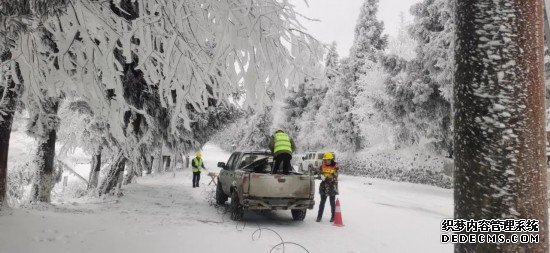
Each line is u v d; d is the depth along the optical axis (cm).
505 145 192
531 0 201
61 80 459
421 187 2155
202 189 1745
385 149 3105
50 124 941
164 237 643
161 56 443
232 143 7331
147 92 1175
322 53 507
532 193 190
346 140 3550
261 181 895
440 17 1781
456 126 216
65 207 943
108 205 1085
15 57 441
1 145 749
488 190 195
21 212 727
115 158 1346
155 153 1805
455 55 221
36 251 507
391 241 756
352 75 3541
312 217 1046
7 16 340
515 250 190
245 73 452
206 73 456
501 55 197
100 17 423
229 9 424
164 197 1398
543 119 199
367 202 1432
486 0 203
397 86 1925
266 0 464
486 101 198
